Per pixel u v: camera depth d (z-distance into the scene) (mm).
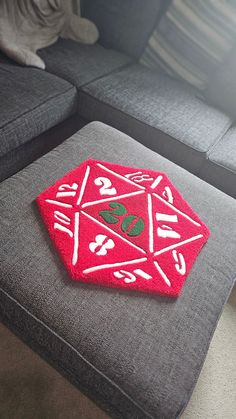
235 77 1304
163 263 752
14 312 667
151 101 1302
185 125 1229
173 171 1013
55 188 855
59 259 723
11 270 688
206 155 1156
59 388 895
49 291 670
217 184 1191
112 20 1523
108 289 695
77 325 634
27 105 1120
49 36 1479
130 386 583
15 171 1244
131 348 619
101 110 1285
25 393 869
